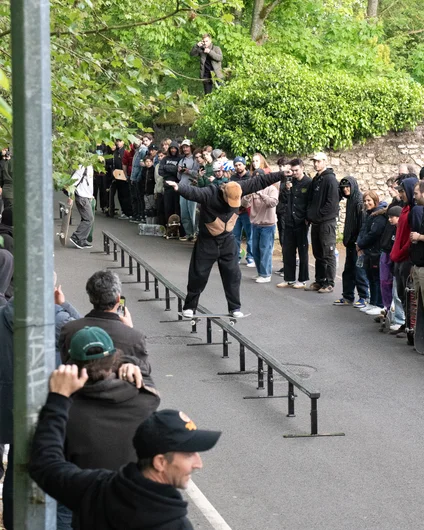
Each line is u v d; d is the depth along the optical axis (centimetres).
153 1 1296
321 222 1709
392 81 2480
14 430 386
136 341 620
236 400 1122
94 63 1052
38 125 366
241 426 1028
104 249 2144
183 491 843
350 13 3262
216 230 1368
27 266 370
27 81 364
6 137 834
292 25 3195
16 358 377
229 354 1334
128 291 1752
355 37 3225
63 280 1830
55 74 1009
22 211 368
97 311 632
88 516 383
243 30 3062
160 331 1462
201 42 2728
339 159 2439
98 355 503
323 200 1705
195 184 1961
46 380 380
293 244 1767
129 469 386
